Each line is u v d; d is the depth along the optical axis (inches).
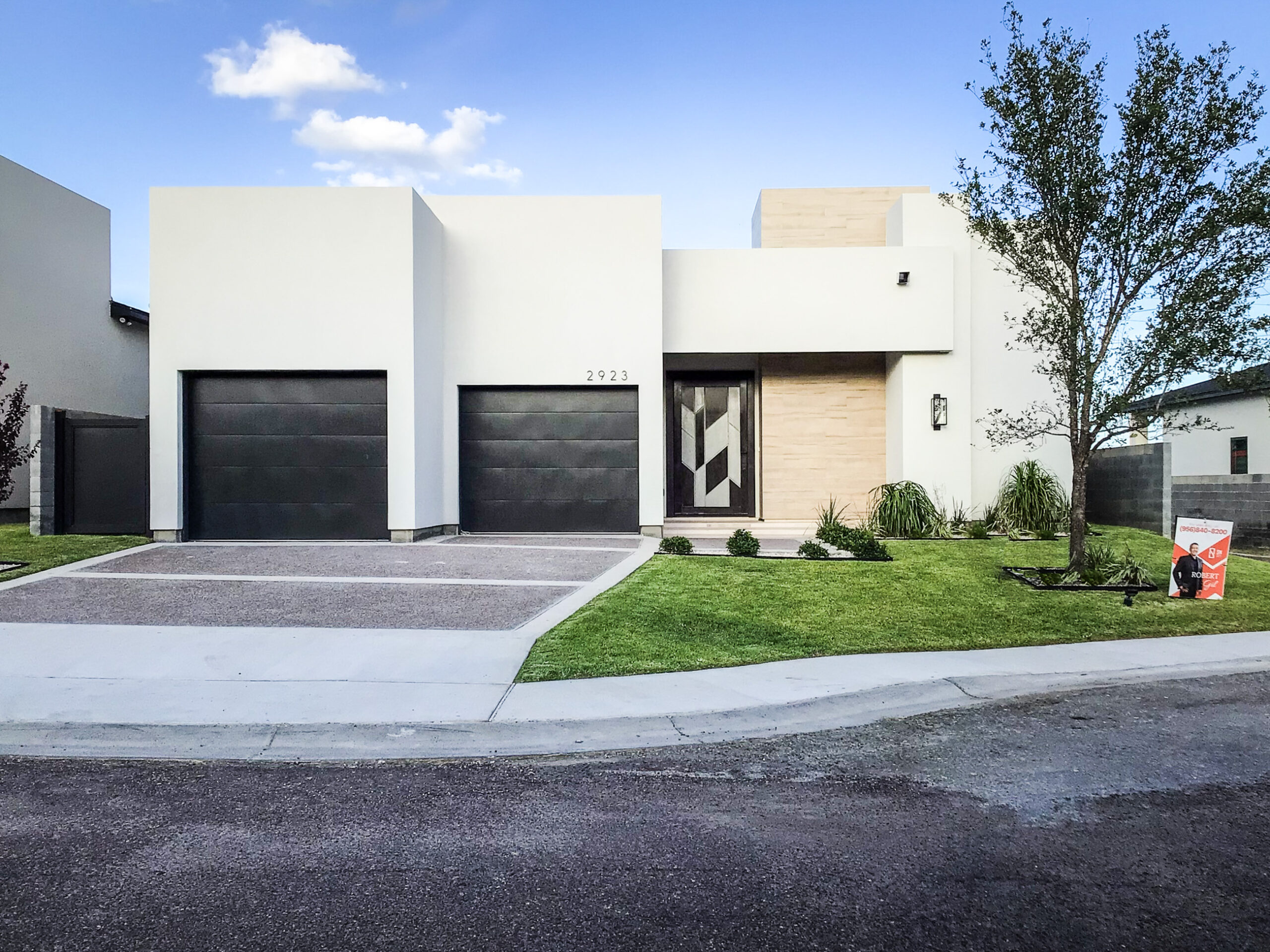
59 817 135.2
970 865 117.3
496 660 229.0
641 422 517.0
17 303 559.5
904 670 225.0
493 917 102.0
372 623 273.4
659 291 517.0
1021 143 327.6
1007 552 435.5
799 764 161.8
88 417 489.4
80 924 99.7
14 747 169.6
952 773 156.4
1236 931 99.1
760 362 584.1
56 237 593.6
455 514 514.3
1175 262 313.9
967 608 301.9
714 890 109.7
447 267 518.0
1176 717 191.2
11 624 266.5
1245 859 119.3
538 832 129.2
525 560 403.5
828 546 468.4
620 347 516.7
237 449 478.6
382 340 470.0
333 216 470.9
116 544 445.1
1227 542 320.8
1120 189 316.5
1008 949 94.8
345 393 478.6
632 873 114.7
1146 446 524.1
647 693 202.4
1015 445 554.3
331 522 478.0
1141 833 128.5
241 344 470.9
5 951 92.9
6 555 400.5
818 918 102.0
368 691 202.5
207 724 179.5
